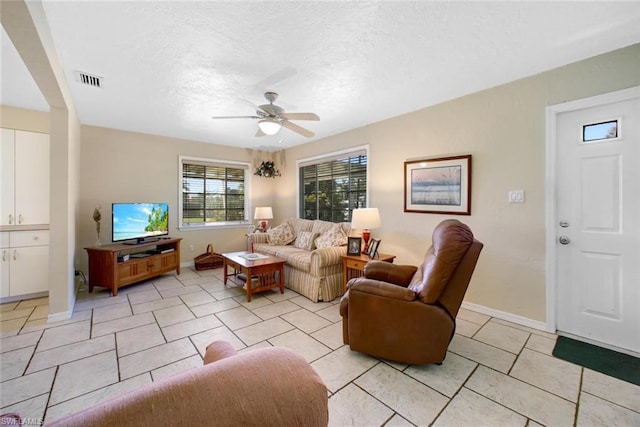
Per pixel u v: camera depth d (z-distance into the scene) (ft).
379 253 10.94
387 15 5.39
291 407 1.46
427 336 5.81
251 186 18.35
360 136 12.94
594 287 7.23
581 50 6.70
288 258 11.98
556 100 7.53
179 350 6.84
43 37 5.22
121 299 10.50
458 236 5.73
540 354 6.63
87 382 5.61
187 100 9.73
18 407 4.90
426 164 10.27
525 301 8.14
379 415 4.73
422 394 5.26
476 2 5.06
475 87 8.73
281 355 1.75
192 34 5.98
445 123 9.81
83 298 10.61
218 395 1.35
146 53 6.73
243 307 9.74
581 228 7.39
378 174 12.09
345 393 5.29
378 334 6.21
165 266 13.34
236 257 12.06
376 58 6.99
